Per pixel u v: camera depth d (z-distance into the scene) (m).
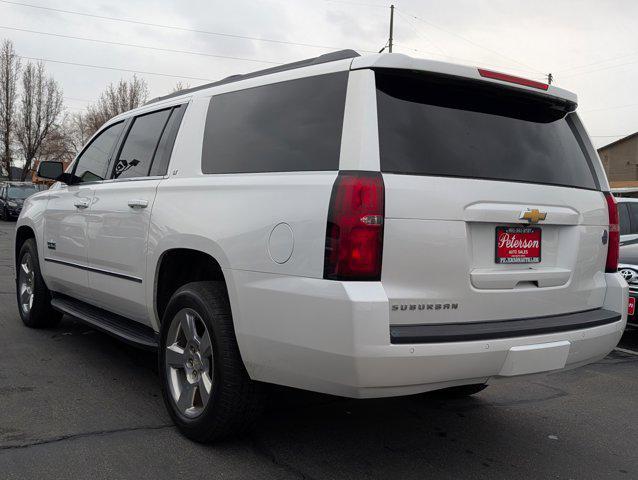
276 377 2.95
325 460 3.25
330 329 2.64
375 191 2.67
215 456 3.22
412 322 2.76
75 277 4.88
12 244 15.34
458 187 2.89
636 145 54.81
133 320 4.32
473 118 3.17
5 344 5.30
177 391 3.53
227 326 3.17
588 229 3.48
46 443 3.27
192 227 3.41
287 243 2.85
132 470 3.01
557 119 3.61
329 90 3.04
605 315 3.48
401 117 2.91
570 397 4.61
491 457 3.41
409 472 3.16
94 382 4.34
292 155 3.08
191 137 3.84
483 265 2.99
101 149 5.05
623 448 3.62
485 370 2.86
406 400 4.33
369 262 2.64
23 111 48.59
